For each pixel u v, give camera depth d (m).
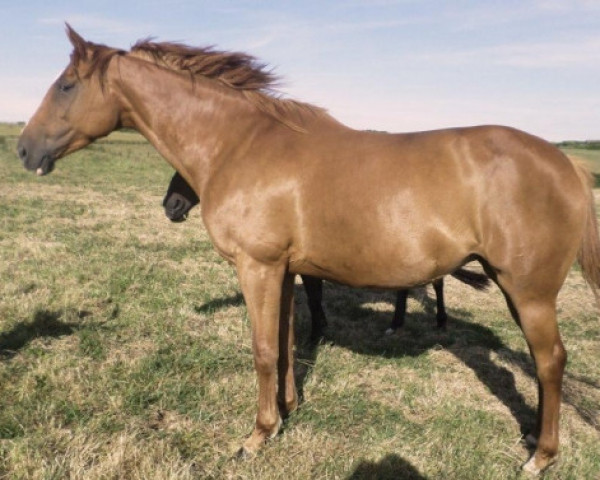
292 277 3.02
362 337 4.71
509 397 3.70
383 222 2.49
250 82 2.95
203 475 2.62
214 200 2.81
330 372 3.79
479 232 2.47
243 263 2.76
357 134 2.74
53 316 4.46
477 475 2.75
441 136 2.57
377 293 6.08
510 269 2.47
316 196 2.59
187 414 3.14
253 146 2.79
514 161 2.42
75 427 2.92
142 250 7.22
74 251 6.80
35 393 3.19
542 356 2.61
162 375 3.54
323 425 3.14
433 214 2.46
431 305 5.79
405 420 3.24
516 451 3.00
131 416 3.05
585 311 5.86
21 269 5.83
